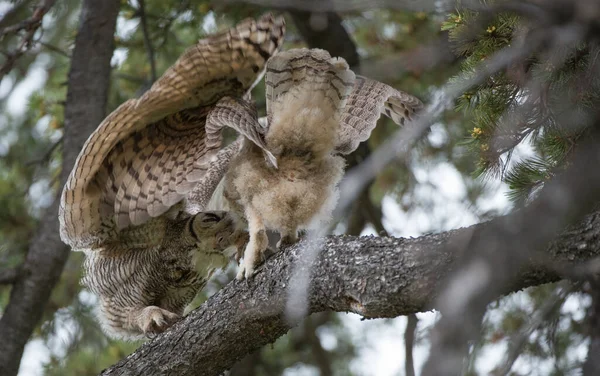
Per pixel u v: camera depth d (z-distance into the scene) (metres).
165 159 12.03
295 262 11.14
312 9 10.85
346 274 10.49
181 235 14.01
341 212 8.70
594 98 10.38
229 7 18.66
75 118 17.95
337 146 12.57
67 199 12.66
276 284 11.28
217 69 11.00
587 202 8.52
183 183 12.02
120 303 14.78
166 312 14.17
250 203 11.93
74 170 12.07
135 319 14.52
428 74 17.78
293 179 11.68
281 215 11.81
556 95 10.52
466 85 9.63
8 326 17.39
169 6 20.08
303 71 11.11
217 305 11.95
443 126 18.84
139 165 12.14
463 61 11.41
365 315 10.48
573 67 10.47
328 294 10.72
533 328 13.93
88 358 20.41
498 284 8.05
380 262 10.21
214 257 14.16
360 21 20.78
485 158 11.24
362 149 18.58
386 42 20.14
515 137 10.95
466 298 7.69
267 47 10.84
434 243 9.88
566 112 10.38
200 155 11.80
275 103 11.34
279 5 11.15
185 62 10.81
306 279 10.69
